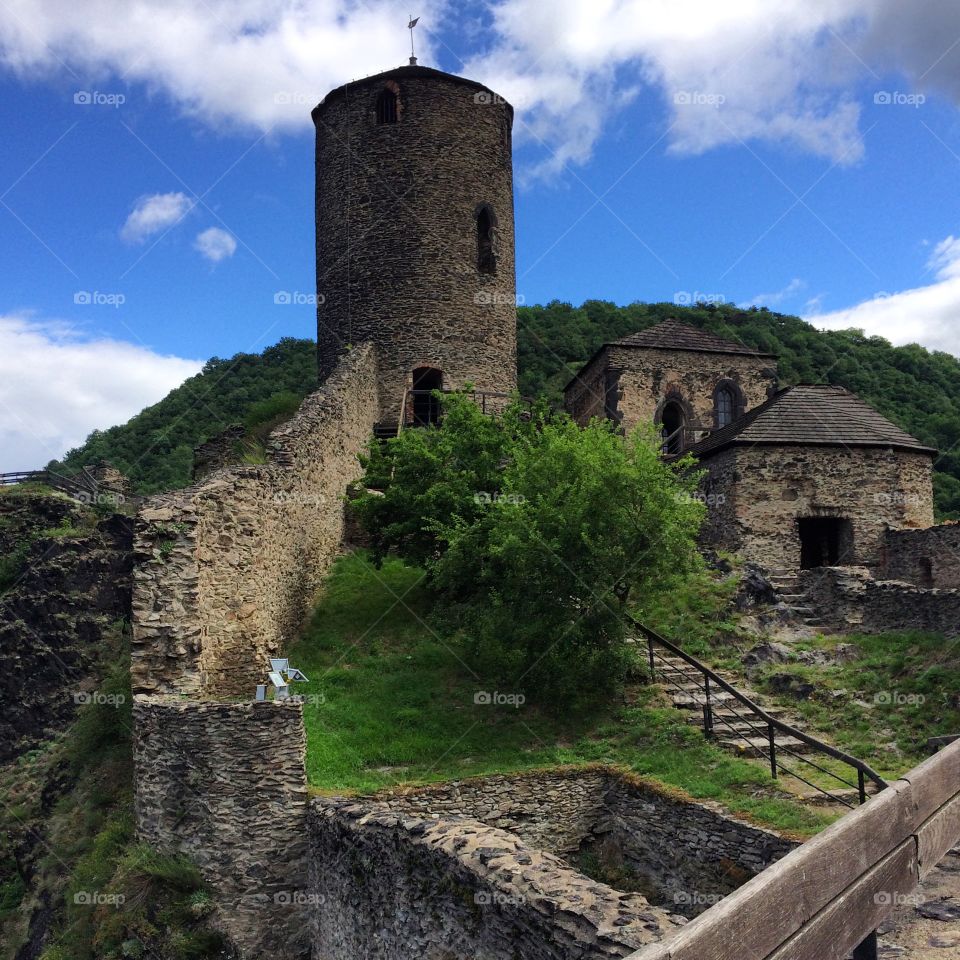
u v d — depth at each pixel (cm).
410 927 721
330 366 2669
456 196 2648
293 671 1224
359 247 2638
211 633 1213
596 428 1491
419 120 2634
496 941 614
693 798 973
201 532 1187
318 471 1764
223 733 973
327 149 2717
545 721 1249
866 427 1975
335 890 866
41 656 2341
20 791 1900
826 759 1070
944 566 1728
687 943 221
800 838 830
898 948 387
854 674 1284
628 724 1211
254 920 932
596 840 1081
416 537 1623
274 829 955
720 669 1362
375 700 1320
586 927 541
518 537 1284
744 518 1873
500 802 1056
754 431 1908
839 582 1547
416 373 2608
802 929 263
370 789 1027
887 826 318
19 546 2755
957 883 457
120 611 2509
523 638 1275
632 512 1318
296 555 1584
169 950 910
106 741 1411
